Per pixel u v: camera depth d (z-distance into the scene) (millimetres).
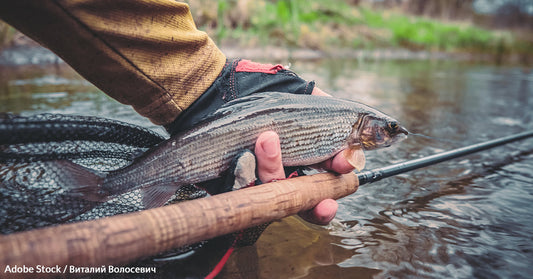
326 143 365
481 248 368
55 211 317
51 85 1000
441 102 1075
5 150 302
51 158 319
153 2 317
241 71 371
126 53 312
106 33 298
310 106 360
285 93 363
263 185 313
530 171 551
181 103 349
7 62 1288
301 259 346
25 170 318
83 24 289
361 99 1044
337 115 369
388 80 1507
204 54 359
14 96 844
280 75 380
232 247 333
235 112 342
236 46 1860
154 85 332
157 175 332
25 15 278
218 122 338
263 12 2160
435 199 463
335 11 2963
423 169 555
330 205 343
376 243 373
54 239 233
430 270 337
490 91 1357
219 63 369
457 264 344
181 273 319
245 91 364
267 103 350
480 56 3621
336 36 2682
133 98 334
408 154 597
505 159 598
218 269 324
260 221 304
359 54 2578
